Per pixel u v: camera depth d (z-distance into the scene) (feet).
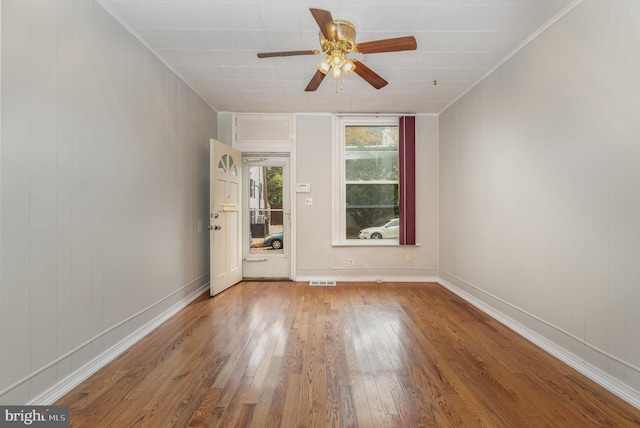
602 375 6.24
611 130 6.06
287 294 12.68
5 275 4.88
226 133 14.84
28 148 5.25
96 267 6.86
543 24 7.78
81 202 6.42
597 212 6.38
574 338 6.93
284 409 5.43
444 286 13.99
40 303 5.48
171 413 5.32
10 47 4.93
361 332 8.80
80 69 6.39
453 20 7.72
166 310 9.93
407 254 15.05
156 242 9.36
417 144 15.01
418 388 6.07
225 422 5.10
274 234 15.30
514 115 9.09
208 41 8.71
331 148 14.93
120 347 7.57
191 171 11.82
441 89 12.00
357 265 15.02
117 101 7.56
